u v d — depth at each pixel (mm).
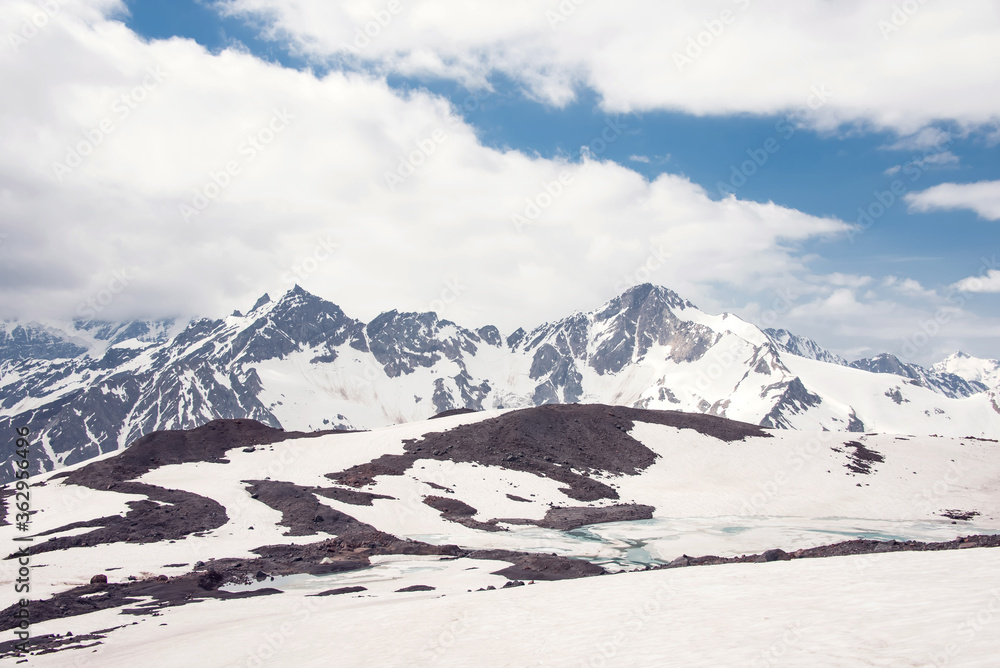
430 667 21531
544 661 20188
